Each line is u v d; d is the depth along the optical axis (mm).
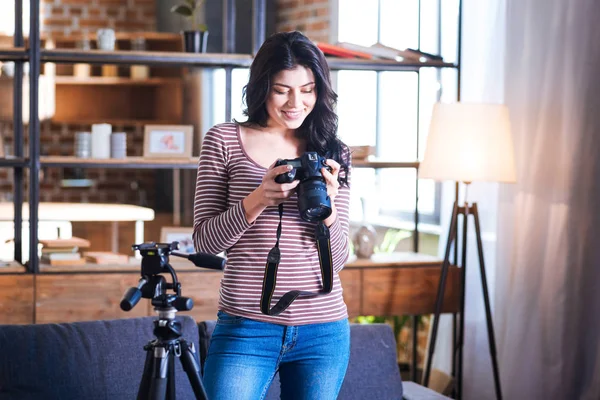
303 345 1962
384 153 5363
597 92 3650
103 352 2527
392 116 5289
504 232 3992
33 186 3645
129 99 7383
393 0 5246
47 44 7031
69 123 7125
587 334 3750
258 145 2039
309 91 2020
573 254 3734
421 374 4730
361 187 5480
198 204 2014
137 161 3783
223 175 2020
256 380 1933
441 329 4340
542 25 3795
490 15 4008
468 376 4125
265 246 1941
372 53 4008
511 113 3922
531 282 3859
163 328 1897
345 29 5594
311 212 1873
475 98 4102
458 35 4000
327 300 1982
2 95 6312
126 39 7105
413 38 5094
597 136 3668
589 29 3643
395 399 2777
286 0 6180
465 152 3484
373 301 3902
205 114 6332
